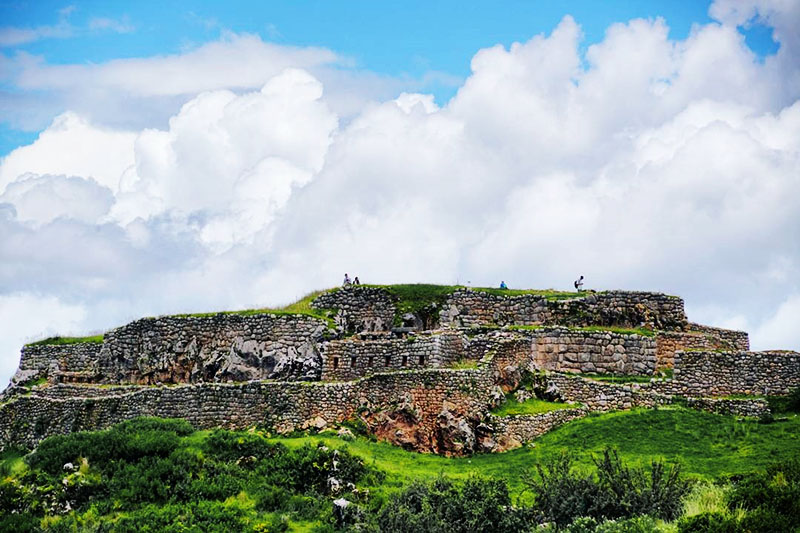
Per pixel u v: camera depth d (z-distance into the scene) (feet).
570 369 226.17
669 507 149.69
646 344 228.22
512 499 167.94
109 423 231.09
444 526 152.76
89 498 174.19
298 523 163.63
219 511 166.71
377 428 204.54
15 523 164.04
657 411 207.10
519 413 206.80
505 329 231.30
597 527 143.64
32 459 184.44
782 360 215.72
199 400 221.87
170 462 179.22
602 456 187.01
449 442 199.00
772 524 135.85
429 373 209.15
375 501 168.45
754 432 193.77
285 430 210.18
